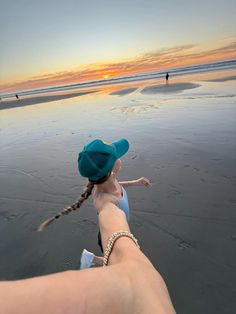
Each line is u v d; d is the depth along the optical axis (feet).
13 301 1.59
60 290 1.74
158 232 10.79
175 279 8.62
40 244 10.93
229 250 9.45
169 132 23.35
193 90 50.03
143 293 2.02
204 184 13.82
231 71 96.32
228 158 16.33
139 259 2.55
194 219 11.28
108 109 42.75
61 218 12.43
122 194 5.02
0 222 12.88
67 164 19.47
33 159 21.76
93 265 7.64
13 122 44.93
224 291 8.00
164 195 13.29
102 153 4.24
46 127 35.14
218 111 28.02
